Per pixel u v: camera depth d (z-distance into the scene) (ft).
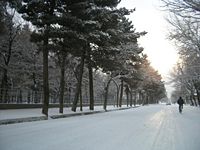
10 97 119.03
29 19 91.86
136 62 202.90
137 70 218.38
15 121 70.54
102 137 45.42
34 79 158.10
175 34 67.36
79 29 96.78
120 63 154.81
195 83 211.20
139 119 88.94
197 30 64.44
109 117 98.48
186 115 119.96
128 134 50.03
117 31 125.49
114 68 150.61
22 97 138.51
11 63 144.25
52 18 90.22
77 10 97.40
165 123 76.02
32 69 155.22
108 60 141.69
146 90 400.88
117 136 47.03
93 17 108.58
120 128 60.18
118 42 132.87
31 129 55.06
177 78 197.77
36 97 140.15
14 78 149.48
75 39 96.17
